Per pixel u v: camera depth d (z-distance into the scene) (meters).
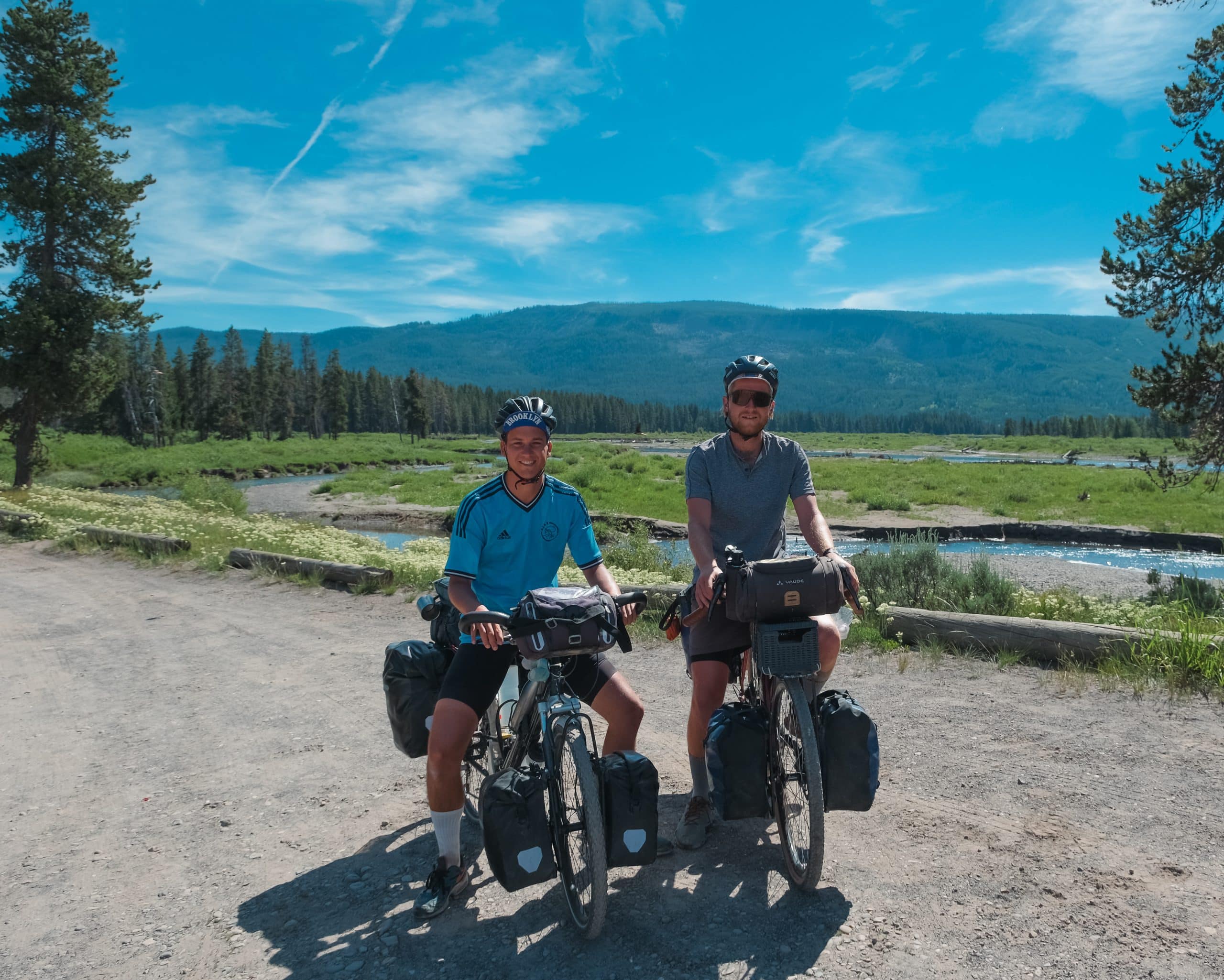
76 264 30.69
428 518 27.97
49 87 29.00
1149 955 2.46
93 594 11.12
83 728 5.49
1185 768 3.93
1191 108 11.91
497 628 2.71
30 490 26.78
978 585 8.65
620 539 19.45
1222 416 12.05
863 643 6.66
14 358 28.69
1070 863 3.06
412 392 122.06
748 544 3.40
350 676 6.63
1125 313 12.73
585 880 2.75
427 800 3.46
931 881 2.97
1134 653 5.53
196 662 7.29
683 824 3.36
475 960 2.65
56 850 3.63
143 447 78.31
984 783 3.86
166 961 2.72
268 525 18.55
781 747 3.05
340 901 3.08
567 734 2.70
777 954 2.57
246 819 3.91
